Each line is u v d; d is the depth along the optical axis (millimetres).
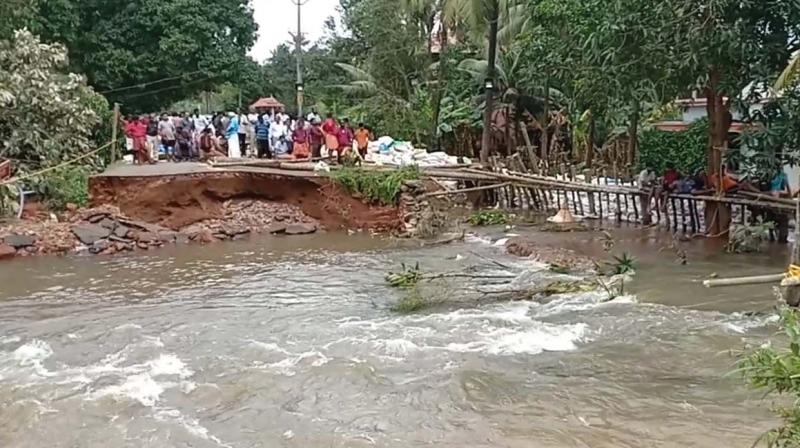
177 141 28031
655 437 7895
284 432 8219
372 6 40812
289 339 11609
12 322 12938
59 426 8523
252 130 28547
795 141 17688
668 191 21219
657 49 17688
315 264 17906
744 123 19562
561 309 12992
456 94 37625
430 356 10625
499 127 35156
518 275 15805
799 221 13258
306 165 24500
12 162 22781
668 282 14719
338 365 10227
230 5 41000
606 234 19453
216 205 22922
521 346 11016
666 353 10523
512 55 34188
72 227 20266
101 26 37875
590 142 29719
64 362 10781
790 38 17672
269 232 22422
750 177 18953
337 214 23281
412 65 40969
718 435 7898
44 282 16109
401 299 14078
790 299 11562
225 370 10219
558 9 23703
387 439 7980
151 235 20812
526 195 25766
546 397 9047
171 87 39625
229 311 13477
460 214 24766
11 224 20109
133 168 23875
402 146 28906
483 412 8648
